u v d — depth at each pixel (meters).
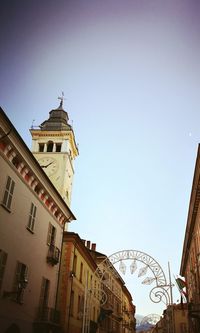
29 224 20.00
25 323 18.86
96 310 38.50
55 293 24.05
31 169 19.69
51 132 47.44
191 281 33.84
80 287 30.69
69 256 27.39
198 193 22.56
